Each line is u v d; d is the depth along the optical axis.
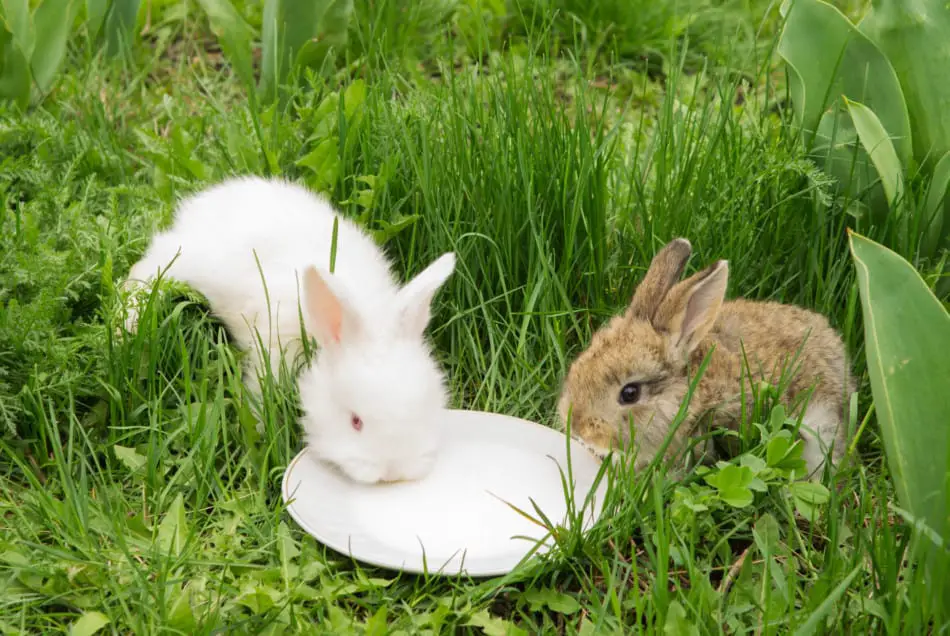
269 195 1.12
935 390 0.86
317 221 1.10
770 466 0.95
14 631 0.87
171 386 1.02
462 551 0.93
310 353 1.06
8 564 0.91
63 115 1.30
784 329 1.03
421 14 1.42
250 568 0.92
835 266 1.11
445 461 0.99
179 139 1.19
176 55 1.44
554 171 1.12
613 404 0.99
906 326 0.87
